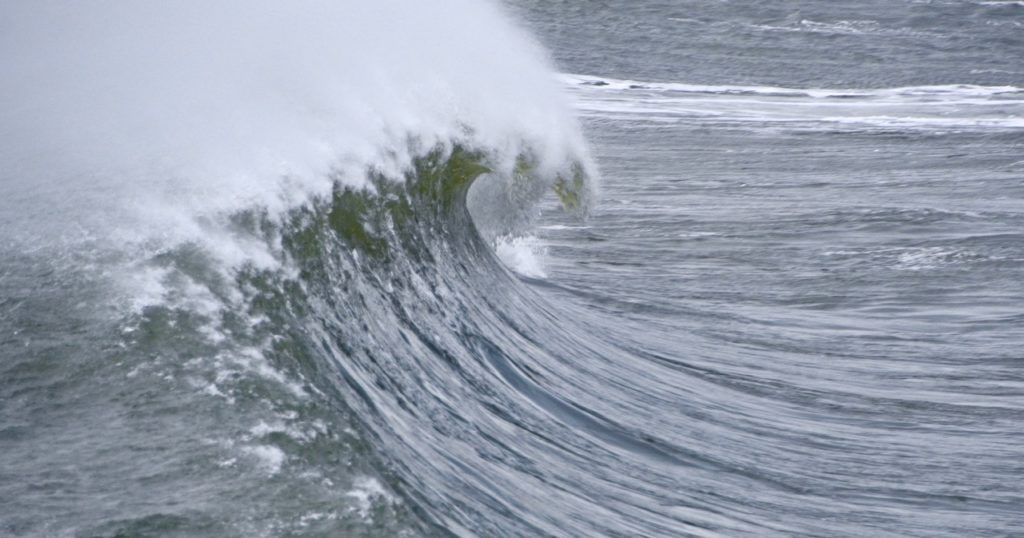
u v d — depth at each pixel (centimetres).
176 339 2231
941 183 11362
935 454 3722
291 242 2834
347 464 1938
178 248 2520
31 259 2423
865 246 7831
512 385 3506
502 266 4897
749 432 3759
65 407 2022
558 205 9038
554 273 6412
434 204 4175
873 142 14362
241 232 2683
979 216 8962
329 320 2717
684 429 3631
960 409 4328
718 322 5609
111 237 2514
